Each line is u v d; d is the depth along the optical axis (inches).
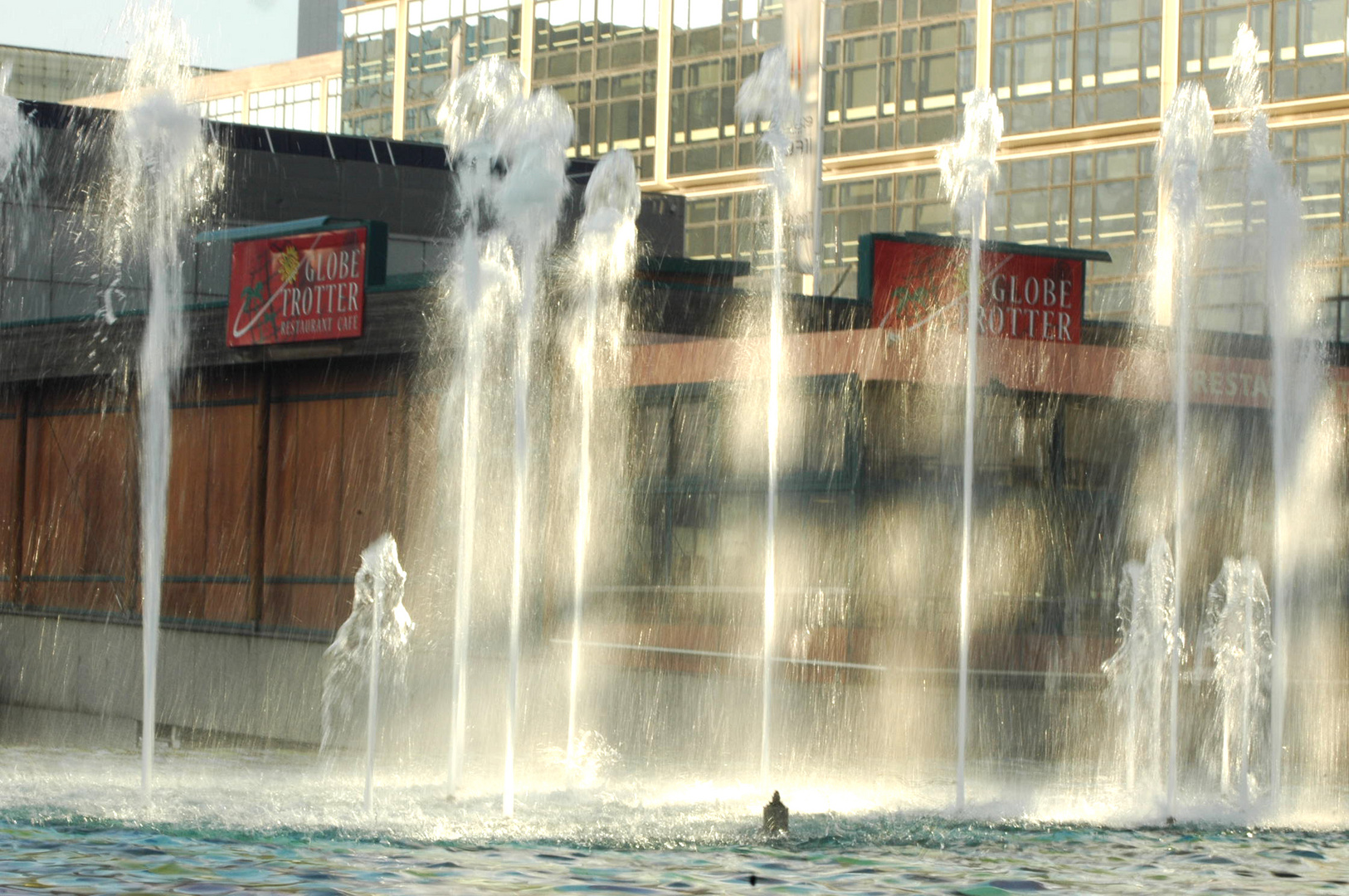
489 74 1214.3
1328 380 1675.7
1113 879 764.0
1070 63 3580.2
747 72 3954.2
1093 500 1549.0
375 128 4987.7
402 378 1593.3
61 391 1955.0
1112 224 3508.9
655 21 4160.9
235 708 1665.8
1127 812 1004.6
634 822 922.1
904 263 1646.2
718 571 1513.3
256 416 1726.1
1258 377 1648.6
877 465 1439.5
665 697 1419.8
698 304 1678.2
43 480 1973.4
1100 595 1545.3
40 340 1945.1
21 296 2161.7
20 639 1939.0
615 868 761.6
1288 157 3316.9
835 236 3912.4
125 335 1863.9
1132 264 3469.5
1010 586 1494.8
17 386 1999.3
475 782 1157.1
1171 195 1232.2
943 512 1464.1
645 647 1453.0
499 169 1419.8
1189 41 3420.3
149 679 1074.1
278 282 1679.4
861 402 1429.6
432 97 4785.9
